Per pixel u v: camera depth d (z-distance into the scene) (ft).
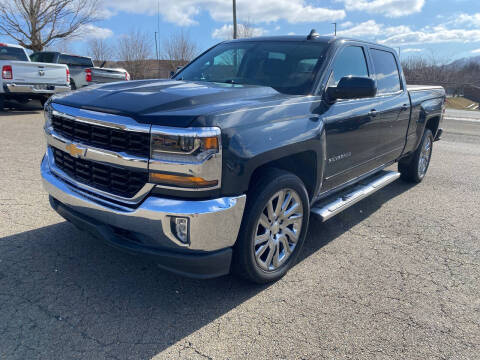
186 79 13.35
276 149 9.06
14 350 7.48
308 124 10.25
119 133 8.30
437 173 23.13
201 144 7.79
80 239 11.96
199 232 8.04
